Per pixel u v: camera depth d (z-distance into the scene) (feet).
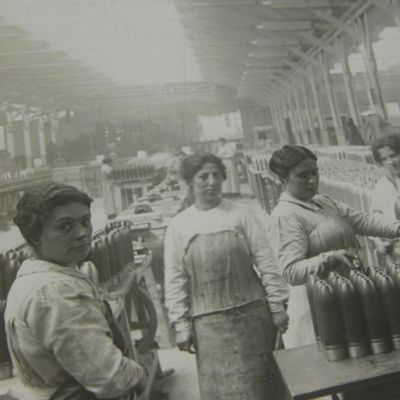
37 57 61.11
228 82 97.14
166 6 44.09
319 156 29.25
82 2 43.39
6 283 8.79
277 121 95.86
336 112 48.08
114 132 117.80
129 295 12.49
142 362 11.51
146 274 14.62
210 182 8.21
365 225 8.33
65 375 4.58
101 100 107.55
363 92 74.02
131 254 12.09
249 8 40.86
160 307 14.71
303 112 70.49
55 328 4.26
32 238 4.70
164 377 12.30
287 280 7.61
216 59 67.26
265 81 79.87
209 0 38.96
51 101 91.20
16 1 43.60
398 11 28.81
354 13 33.88
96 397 4.66
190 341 8.32
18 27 50.11
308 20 39.83
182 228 8.33
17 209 4.73
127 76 79.97
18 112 88.94
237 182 49.29
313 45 47.32
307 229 7.76
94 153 111.86
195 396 11.28
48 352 4.44
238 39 52.90
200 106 123.85
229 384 7.91
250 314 8.02
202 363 8.16
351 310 5.30
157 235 18.01
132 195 41.14
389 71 67.87
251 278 8.27
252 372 7.88
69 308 4.36
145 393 9.71
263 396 7.88
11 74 66.64
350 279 5.65
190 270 8.22
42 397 4.60
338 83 73.36
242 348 7.92
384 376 4.89
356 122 40.57
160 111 125.08
